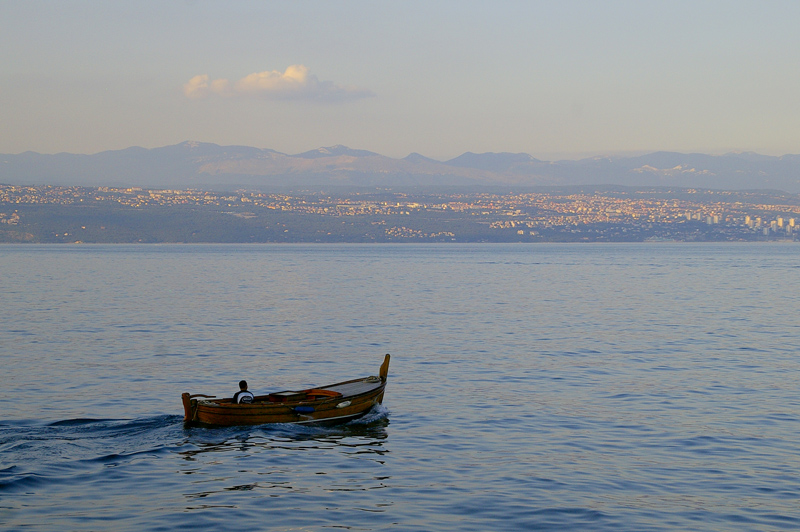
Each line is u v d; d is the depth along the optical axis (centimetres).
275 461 1955
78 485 1759
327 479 1812
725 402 2598
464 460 1952
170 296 7050
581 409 2502
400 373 3200
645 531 1495
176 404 2586
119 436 2167
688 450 2017
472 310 5881
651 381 2995
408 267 13475
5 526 1514
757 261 16562
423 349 3872
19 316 5247
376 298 6962
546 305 6312
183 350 3800
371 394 2464
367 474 1845
